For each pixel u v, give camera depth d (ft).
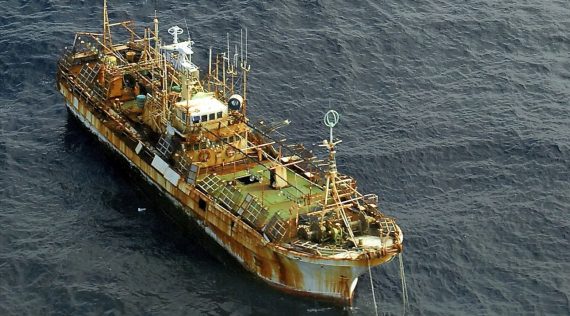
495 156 539.29
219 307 434.71
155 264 459.32
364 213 441.68
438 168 530.27
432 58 620.49
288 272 435.12
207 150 475.31
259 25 635.66
